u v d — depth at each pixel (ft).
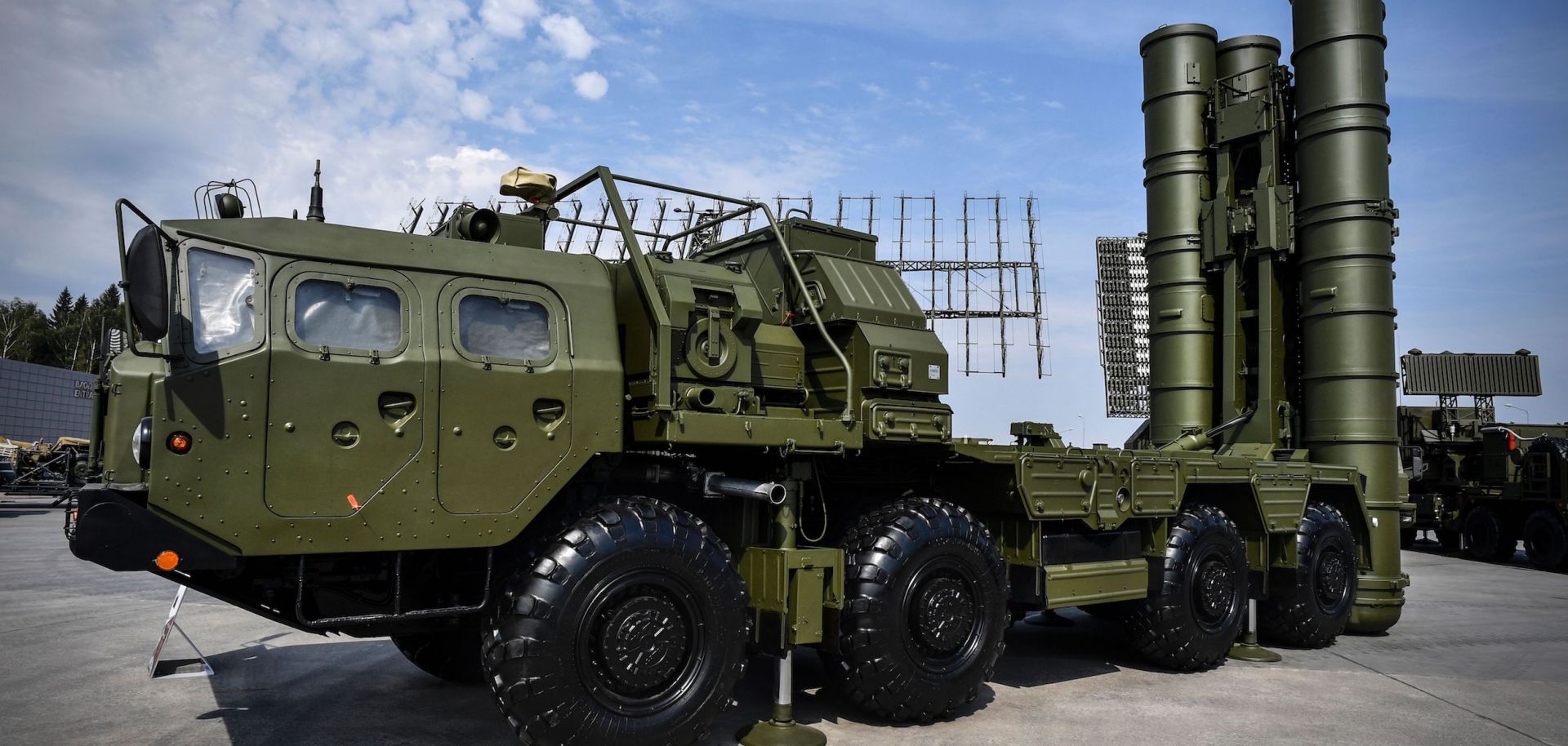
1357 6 29.04
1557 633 28.73
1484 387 62.95
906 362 17.99
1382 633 28.68
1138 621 22.06
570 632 13.10
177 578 13.12
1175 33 32.14
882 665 16.25
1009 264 86.28
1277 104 30.32
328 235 13.10
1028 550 19.49
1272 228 29.50
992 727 17.04
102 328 13.10
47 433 104.06
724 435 15.01
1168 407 31.76
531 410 13.91
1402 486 29.43
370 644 23.52
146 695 18.21
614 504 14.28
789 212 19.40
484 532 13.37
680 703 14.05
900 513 17.30
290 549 12.05
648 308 15.25
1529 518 51.75
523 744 13.33
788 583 15.49
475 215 14.94
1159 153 32.27
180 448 11.60
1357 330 28.66
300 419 12.26
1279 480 24.86
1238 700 19.45
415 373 13.05
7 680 19.25
